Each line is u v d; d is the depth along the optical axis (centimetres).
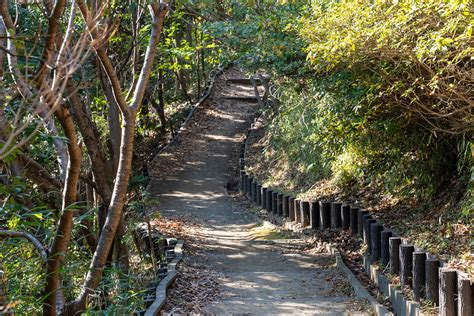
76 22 841
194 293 962
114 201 516
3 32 473
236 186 2042
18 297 541
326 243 1255
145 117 2048
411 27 741
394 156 1161
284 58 1135
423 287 804
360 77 928
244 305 900
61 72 368
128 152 520
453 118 873
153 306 847
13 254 602
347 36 784
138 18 948
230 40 1229
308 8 1046
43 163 828
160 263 1140
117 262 948
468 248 829
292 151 1772
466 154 923
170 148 2336
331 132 1114
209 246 1333
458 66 789
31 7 860
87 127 816
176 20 1495
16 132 333
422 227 984
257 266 1156
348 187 1389
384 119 1021
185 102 2878
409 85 861
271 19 1138
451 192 1020
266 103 2466
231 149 2370
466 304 691
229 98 2953
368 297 894
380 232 1025
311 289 989
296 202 1462
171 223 1537
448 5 619
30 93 415
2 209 530
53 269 457
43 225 562
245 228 1559
